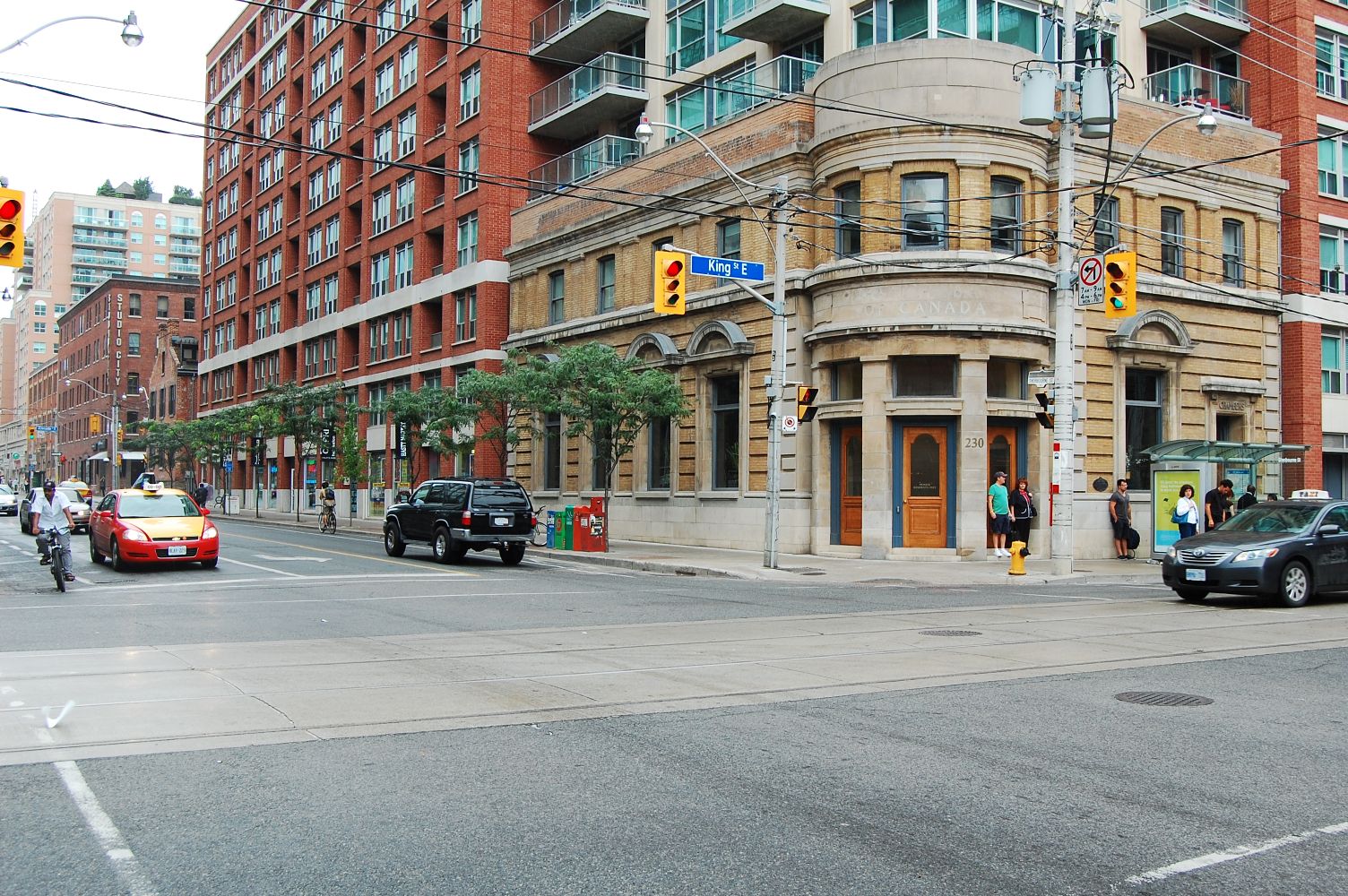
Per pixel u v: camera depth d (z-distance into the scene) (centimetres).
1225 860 509
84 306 10706
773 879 483
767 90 2973
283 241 6147
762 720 802
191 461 7056
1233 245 3056
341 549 2959
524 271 3969
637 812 580
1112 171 2766
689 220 3145
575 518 2808
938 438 2547
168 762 675
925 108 2530
